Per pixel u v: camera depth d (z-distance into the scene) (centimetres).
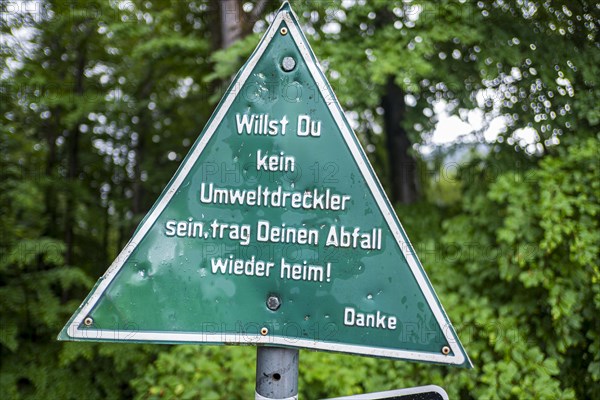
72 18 469
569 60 321
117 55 538
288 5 159
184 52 518
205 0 536
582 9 313
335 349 152
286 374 158
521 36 352
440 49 390
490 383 291
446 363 147
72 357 378
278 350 158
